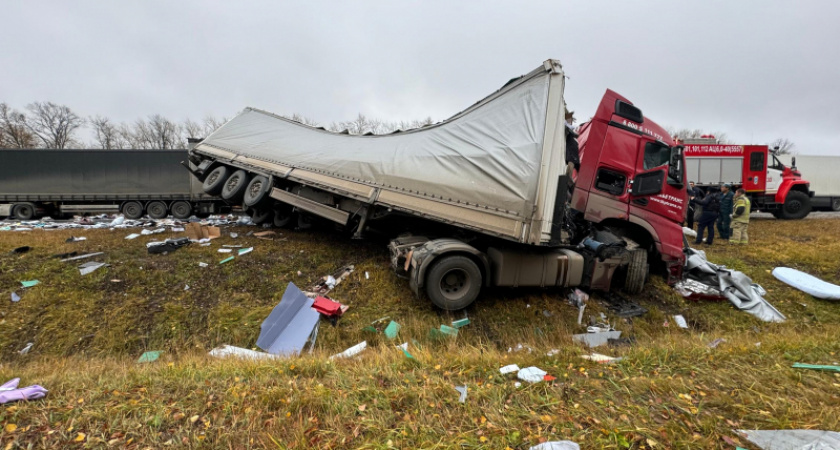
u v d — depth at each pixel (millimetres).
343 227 8016
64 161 14562
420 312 5191
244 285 5984
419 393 2547
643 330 5051
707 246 9102
